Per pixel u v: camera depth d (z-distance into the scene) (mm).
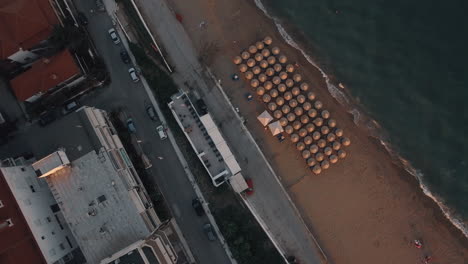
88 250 53594
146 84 64562
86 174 54375
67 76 60031
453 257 63688
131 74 63781
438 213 64750
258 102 66312
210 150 61406
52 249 54062
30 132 63062
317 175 65125
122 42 65438
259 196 63781
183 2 68062
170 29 66875
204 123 60969
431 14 69125
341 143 65938
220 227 61625
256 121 66000
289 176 65000
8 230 49688
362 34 69812
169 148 63250
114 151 56625
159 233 56531
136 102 64188
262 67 66500
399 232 64375
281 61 66812
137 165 62375
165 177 62875
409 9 69688
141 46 65500
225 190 62281
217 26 68000
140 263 49969
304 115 65625
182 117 61844
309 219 64312
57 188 54562
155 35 66438
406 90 68188
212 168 61188
